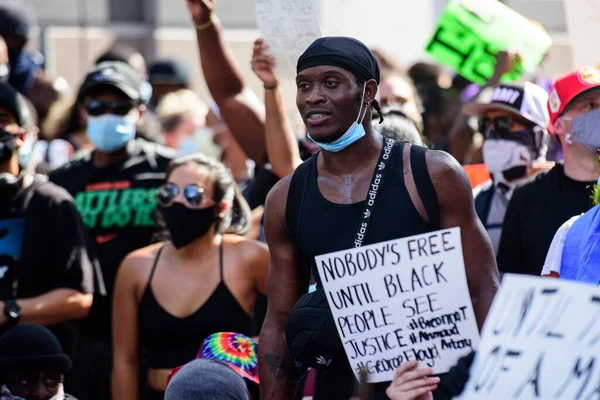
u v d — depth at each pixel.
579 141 5.74
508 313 3.48
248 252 6.34
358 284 4.08
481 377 3.49
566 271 4.64
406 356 4.05
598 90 5.67
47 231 6.61
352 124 4.38
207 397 4.36
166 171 6.73
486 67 7.10
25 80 10.62
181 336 6.25
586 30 6.25
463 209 4.42
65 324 6.73
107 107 7.36
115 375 6.41
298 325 4.40
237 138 6.63
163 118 9.80
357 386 4.35
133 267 6.42
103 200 7.41
